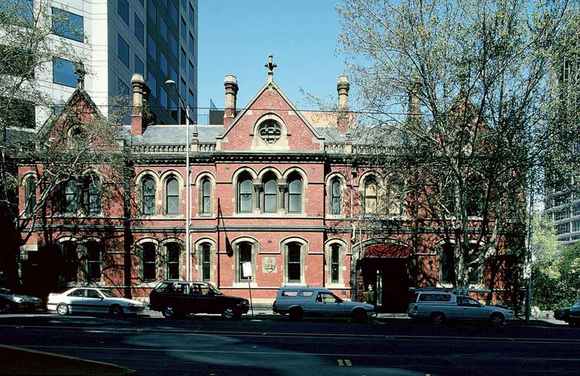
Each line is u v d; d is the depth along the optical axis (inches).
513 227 1310.3
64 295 1102.4
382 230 1336.1
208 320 1034.1
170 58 2861.7
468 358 626.2
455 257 1229.7
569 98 953.5
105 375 325.1
